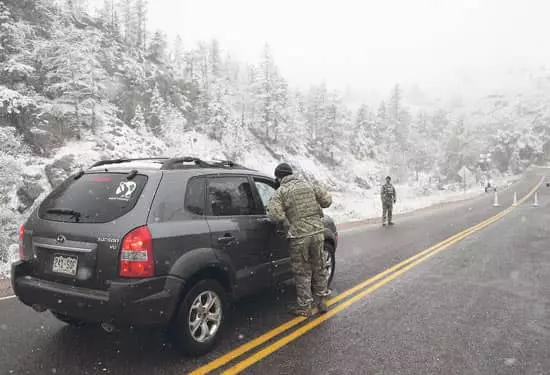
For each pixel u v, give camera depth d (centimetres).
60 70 4050
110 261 340
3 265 827
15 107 3338
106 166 432
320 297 518
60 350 399
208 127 6700
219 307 410
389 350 414
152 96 5853
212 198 422
